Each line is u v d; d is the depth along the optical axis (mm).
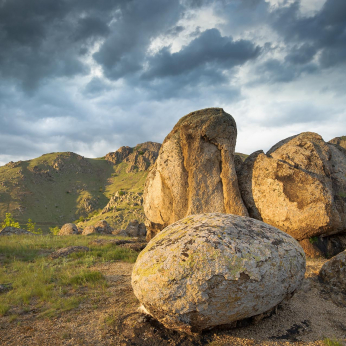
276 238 4840
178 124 11555
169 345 4102
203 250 4227
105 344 4121
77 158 196750
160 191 11539
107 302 5543
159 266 4246
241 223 5059
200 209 10500
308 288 6141
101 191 164750
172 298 4031
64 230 22391
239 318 4344
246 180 10680
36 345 4074
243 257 4199
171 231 5191
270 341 4215
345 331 4539
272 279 4262
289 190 9477
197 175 10742
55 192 150125
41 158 185500
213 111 11258
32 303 5574
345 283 5980
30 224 36375
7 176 146875
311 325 4703
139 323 4652
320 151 10016
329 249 9266
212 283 3979
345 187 9664
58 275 7242
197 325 4180
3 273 7430
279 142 11641
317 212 8883
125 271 7938
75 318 4891
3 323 4746
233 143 11125
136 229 25984
